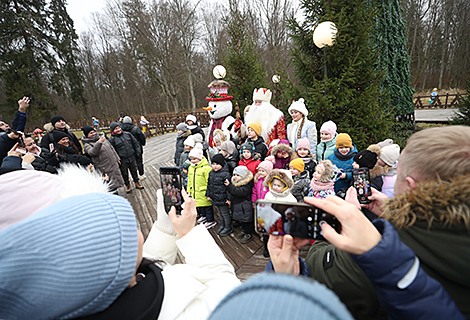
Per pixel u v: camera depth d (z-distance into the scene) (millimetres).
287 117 5102
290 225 628
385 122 4020
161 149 10664
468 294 468
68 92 29172
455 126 569
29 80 20844
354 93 4012
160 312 566
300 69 4379
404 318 448
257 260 2893
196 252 786
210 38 23609
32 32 19375
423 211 489
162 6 22766
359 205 1351
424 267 500
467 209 440
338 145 3031
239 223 3717
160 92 30047
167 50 24125
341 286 610
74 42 28234
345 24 3682
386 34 6023
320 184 2566
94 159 4574
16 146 2830
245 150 3715
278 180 2562
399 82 6477
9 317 456
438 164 518
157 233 943
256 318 203
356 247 462
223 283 751
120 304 507
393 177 2320
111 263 460
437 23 26062
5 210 589
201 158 3527
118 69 35969
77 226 447
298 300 218
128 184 5504
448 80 28547
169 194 943
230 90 6773
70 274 416
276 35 15984
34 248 409
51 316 454
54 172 3604
